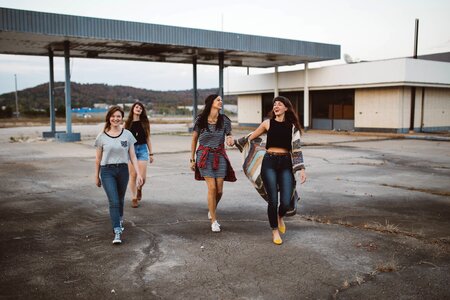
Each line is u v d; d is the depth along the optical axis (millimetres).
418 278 3865
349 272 4020
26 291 3656
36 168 11352
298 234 5258
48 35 18484
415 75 25016
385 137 23672
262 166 4957
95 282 3840
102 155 5148
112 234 5328
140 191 6922
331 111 29844
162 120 53500
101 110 70625
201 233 5336
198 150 5383
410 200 7301
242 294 3566
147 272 4066
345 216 6180
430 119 27656
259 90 34188
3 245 4906
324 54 27750
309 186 8672
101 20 19453
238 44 23906
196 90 28312
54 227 5656
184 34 21938
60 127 37125
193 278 3912
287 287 3699
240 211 6508
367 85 26297
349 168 11414
